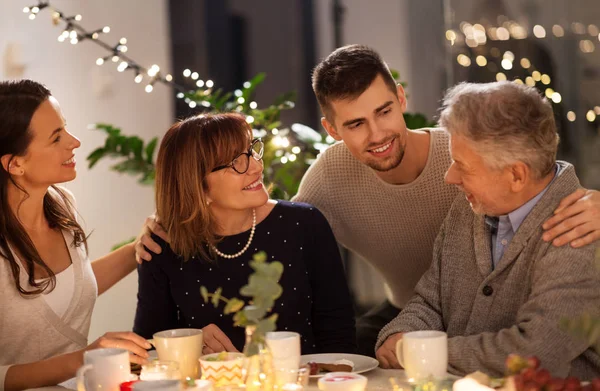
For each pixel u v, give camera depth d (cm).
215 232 240
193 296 237
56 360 199
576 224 186
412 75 498
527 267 196
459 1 466
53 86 429
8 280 224
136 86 463
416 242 268
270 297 151
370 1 511
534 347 178
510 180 189
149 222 247
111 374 170
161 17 476
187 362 189
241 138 232
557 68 438
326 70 239
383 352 209
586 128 432
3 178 227
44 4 325
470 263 211
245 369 173
